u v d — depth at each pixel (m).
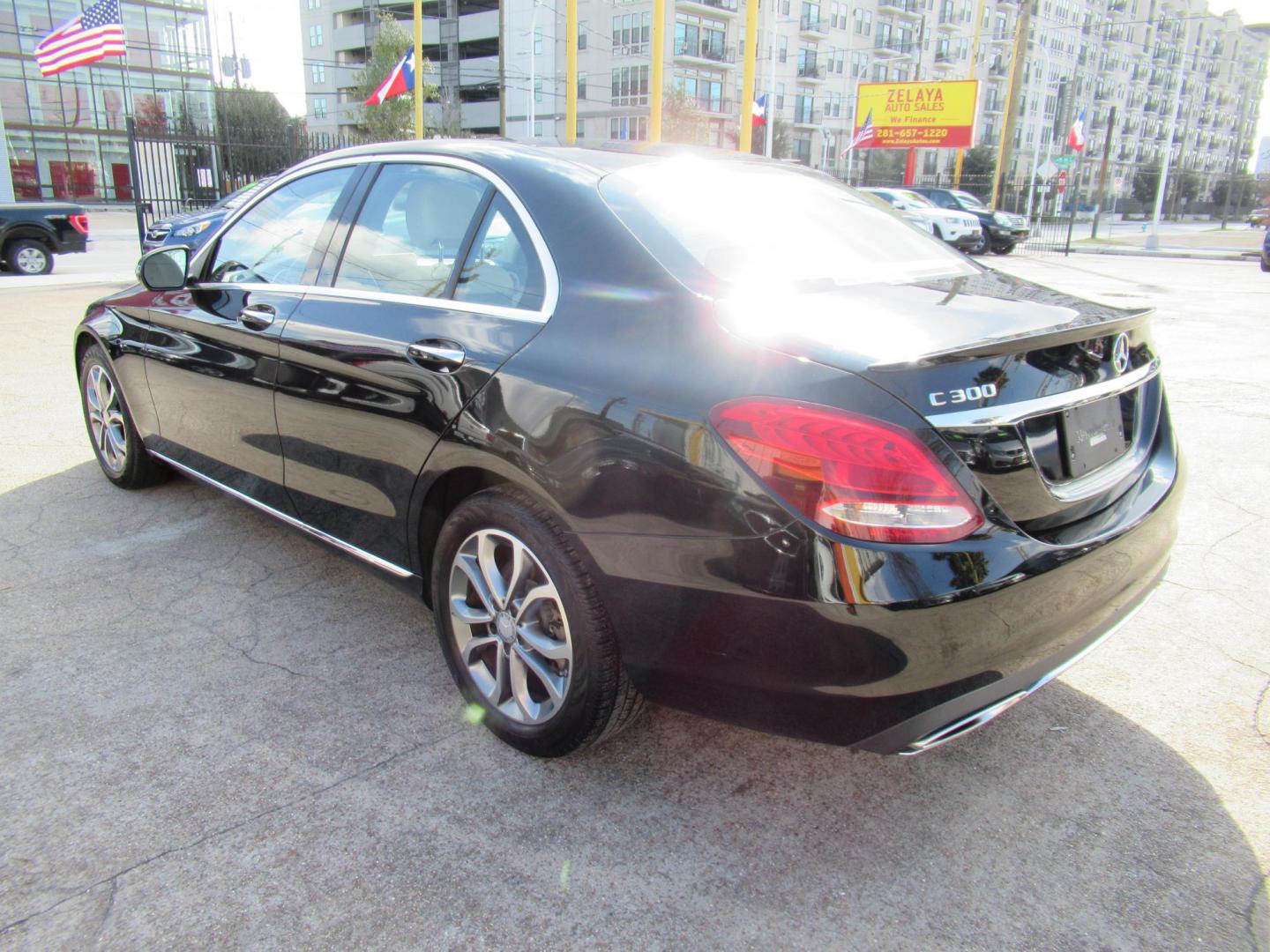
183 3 40.41
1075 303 2.37
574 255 2.24
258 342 2.97
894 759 2.41
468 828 2.11
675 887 1.95
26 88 37.47
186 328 3.35
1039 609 1.87
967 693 1.82
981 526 1.78
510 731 2.37
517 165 2.50
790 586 1.75
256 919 1.83
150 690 2.63
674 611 1.93
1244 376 7.10
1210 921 1.87
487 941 1.79
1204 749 2.46
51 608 3.12
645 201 2.37
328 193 3.02
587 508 2.01
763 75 57.12
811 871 2.01
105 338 3.86
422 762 2.35
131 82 39.69
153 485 4.30
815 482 1.72
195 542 3.71
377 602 3.23
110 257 17.17
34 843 2.02
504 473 2.19
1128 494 2.22
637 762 2.38
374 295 2.68
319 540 2.99
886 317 2.04
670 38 52.75
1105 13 81.88
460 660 2.49
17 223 13.12
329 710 2.56
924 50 68.69
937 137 29.95
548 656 2.23
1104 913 1.89
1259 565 3.63
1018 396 1.88
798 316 1.98
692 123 47.44
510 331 2.26
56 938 1.76
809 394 1.76
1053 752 2.45
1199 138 101.38
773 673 1.84
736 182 2.73
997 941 1.82
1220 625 3.14
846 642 1.73
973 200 23.58
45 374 6.57
